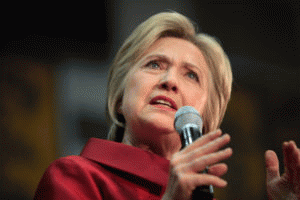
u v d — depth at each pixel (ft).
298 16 49.90
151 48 18.34
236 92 52.34
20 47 40.27
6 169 37.55
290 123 53.72
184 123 12.87
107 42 42.80
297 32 50.55
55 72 41.93
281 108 54.39
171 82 16.43
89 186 13.41
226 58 20.38
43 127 40.19
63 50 41.98
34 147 39.40
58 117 41.01
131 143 16.93
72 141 41.14
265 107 53.31
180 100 16.60
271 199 13.64
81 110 42.29
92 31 42.11
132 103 16.44
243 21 49.26
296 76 53.98
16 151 38.52
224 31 48.75
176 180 10.21
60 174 13.71
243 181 49.42
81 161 14.38
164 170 14.71
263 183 50.14
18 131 39.01
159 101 16.26
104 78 43.80
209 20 47.03
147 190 14.23
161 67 17.52
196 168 10.21
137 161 14.70
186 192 10.04
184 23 19.03
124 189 13.91
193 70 17.79
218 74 19.44
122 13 42.19
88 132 41.88
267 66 52.70
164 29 18.62
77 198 12.89
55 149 40.24
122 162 14.58
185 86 17.11
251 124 52.37
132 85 16.94
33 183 38.37
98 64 43.47
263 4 48.88
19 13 38.81
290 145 12.89
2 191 37.01
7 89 39.40
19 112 39.58
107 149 15.11
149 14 42.91
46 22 40.29
